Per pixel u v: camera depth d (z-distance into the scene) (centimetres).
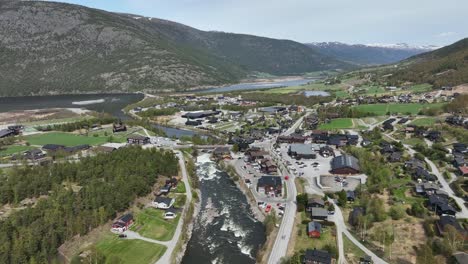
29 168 12600
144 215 10375
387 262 7781
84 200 10081
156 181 12725
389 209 10238
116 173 11969
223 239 9456
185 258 8588
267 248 8575
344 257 8019
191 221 10325
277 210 10669
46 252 8125
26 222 9100
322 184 12638
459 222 9144
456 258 7400
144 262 8106
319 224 9275
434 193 10975
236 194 12419
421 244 8350
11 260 7519
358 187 11669
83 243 8825
